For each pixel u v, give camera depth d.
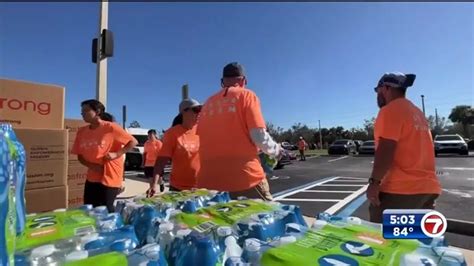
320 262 0.76
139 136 16.33
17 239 0.90
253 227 1.05
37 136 2.49
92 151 3.40
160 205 1.39
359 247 0.85
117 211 1.46
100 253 0.86
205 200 1.52
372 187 2.37
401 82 2.38
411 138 2.29
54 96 2.87
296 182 11.00
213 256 0.89
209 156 2.12
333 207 6.66
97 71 5.31
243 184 2.04
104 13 5.38
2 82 2.54
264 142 2.04
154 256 0.84
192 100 3.01
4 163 0.69
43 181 2.51
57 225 1.08
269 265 0.77
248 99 2.08
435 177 2.37
